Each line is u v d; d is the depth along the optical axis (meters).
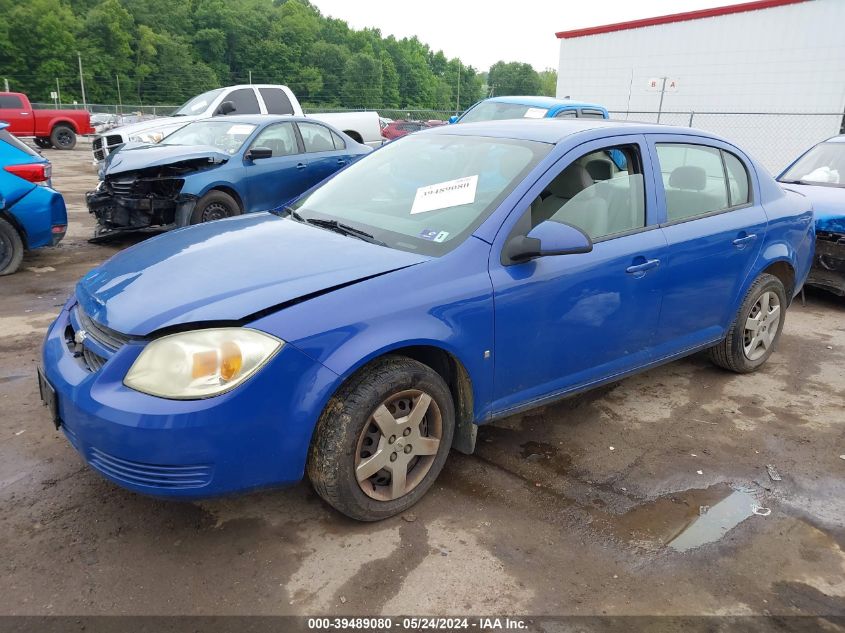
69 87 87.69
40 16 83.94
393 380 2.60
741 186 4.17
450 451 3.38
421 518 2.81
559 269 3.06
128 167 7.34
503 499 2.98
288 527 2.72
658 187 3.59
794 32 18.02
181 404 2.22
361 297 2.54
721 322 4.11
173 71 101.19
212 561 2.51
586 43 22.27
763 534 2.80
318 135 9.12
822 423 3.87
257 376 2.30
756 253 4.14
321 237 3.06
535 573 2.50
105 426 2.24
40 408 3.66
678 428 3.74
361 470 2.60
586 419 3.81
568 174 3.21
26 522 2.69
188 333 2.32
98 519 2.73
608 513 2.91
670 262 3.56
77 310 2.86
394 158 3.76
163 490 2.29
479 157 3.37
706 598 2.41
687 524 2.85
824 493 3.13
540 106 9.74
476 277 2.81
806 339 5.39
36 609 2.24
